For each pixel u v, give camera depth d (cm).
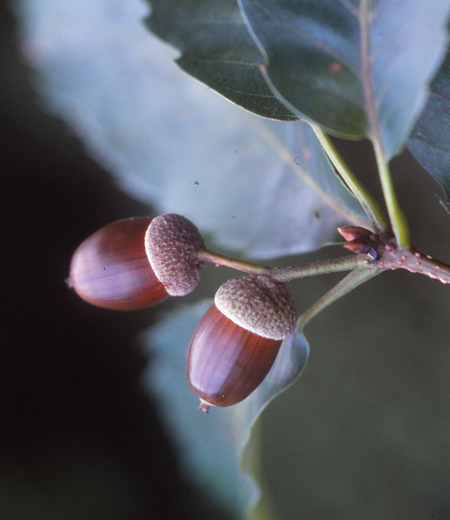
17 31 26
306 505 32
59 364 35
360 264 21
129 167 26
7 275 35
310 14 20
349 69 20
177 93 25
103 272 22
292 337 22
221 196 25
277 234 25
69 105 26
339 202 24
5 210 35
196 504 33
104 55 26
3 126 34
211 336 22
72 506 34
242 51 23
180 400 27
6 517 33
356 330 31
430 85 22
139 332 35
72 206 34
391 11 20
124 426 35
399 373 31
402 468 31
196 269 23
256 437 24
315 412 32
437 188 28
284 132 25
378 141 20
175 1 23
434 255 28
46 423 35
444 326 30
